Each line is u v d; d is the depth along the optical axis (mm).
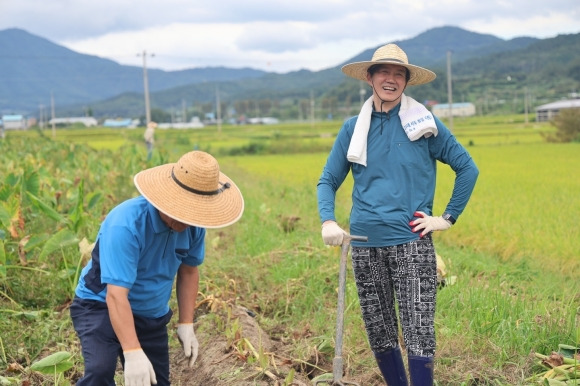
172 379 5488
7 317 6445
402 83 4277
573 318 5566
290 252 8984
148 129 26984
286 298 7305
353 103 185875
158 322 4098
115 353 3857
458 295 6688
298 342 5984
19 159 17344
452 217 4262
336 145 4477
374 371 5195
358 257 4379
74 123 159250
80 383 3805
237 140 74125
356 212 4355
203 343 5871
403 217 4219
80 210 7484
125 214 3740
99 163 15836
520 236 10711
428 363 4133
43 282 7109
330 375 4523
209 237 10484
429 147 4340
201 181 3660
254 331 6070
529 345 5258
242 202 3900
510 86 198875
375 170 4266
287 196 16734
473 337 5547
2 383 4957
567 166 25812
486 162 28953
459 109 142250
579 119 48375
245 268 8406
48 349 5891
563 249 9695
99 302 3867
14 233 7266
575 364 4629
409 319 4223
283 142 53781
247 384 4820
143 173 3775
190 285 4250
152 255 3844
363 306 4418
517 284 7824
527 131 67625
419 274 4195
